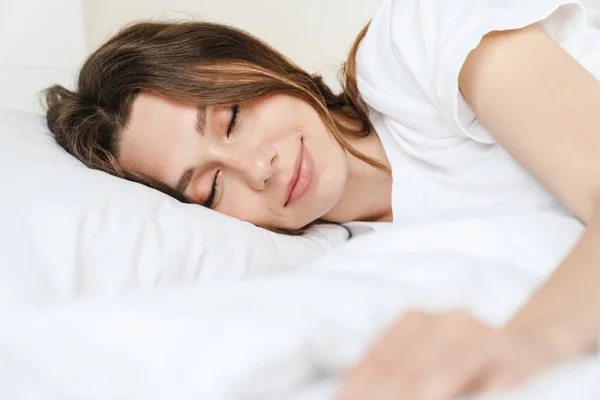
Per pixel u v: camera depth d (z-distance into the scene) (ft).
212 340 1.20
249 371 1.14
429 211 3.00
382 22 3.10
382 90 3.04
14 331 1.28
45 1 4.39
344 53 5.02
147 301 1.35
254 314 1.28
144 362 1.18
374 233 2.01
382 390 1.10
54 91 3.61
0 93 4.27
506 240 1.91
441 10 2.74
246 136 2.93
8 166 2.52
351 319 1.36
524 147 2.37
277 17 5.03
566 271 1.54
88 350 1.22
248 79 2.95
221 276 2.34
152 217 2.38
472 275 1.64
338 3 5.00
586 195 2.12
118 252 2.18
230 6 4.99
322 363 1.30
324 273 1.59
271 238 2.68
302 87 3.09
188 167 3.00
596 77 2.78
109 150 3.17
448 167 2.94
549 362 1.18
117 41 3.32
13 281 1.89
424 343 1.18
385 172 3.22
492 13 2.51
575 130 2.22
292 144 2.95
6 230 2.07
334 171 3.01
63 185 2.38
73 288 2.00
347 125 3.27
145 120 3.07
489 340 1.17
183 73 3.01
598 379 1.08
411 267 1.66
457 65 2.52
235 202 3.03
